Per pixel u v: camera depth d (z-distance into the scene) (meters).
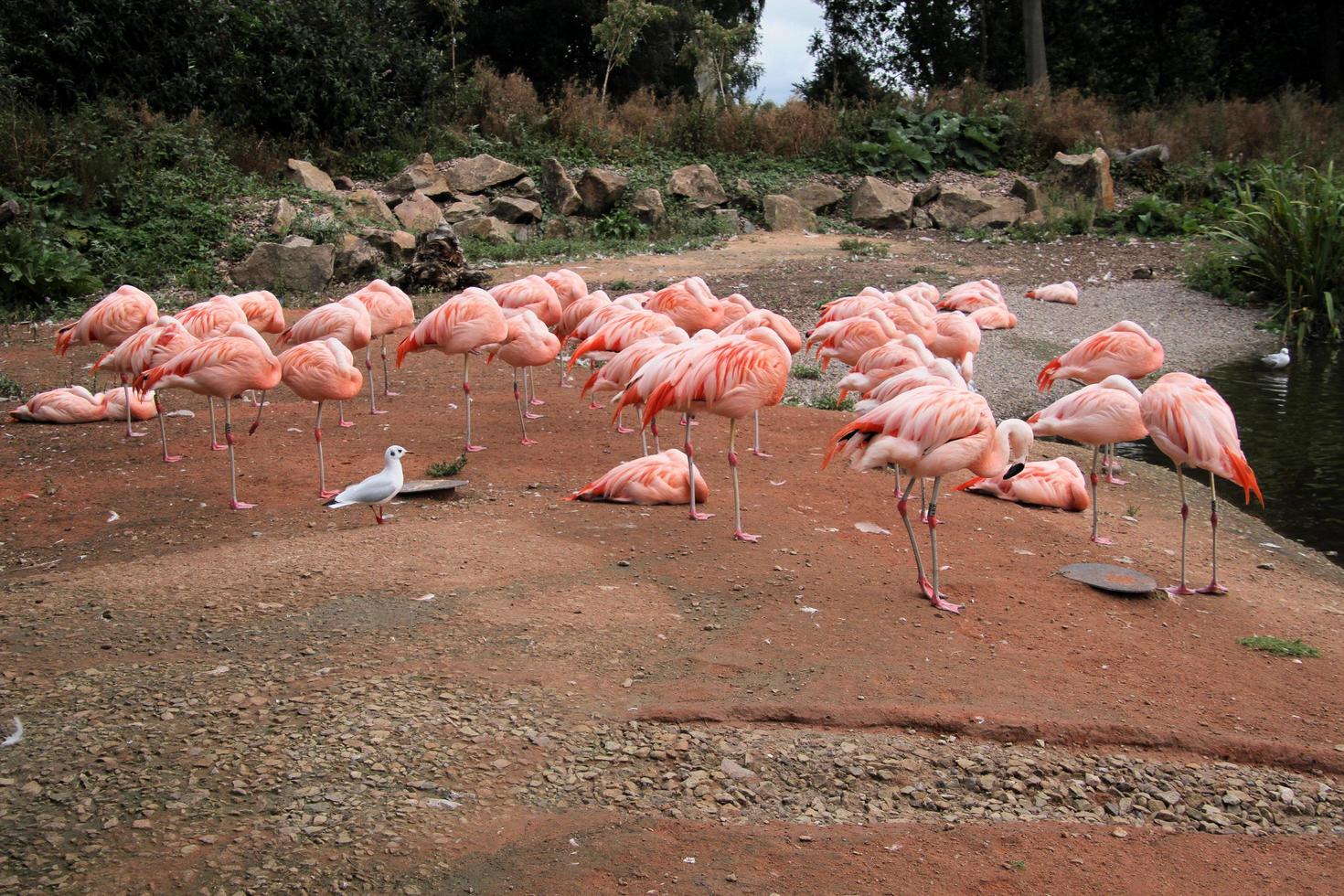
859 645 5.03
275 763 3.87
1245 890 3.58
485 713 4.27
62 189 16.16
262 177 19.30
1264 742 4.44
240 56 20.50
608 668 4.71
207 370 6.60
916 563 6.13
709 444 8.52
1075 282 17.45
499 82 25.16
